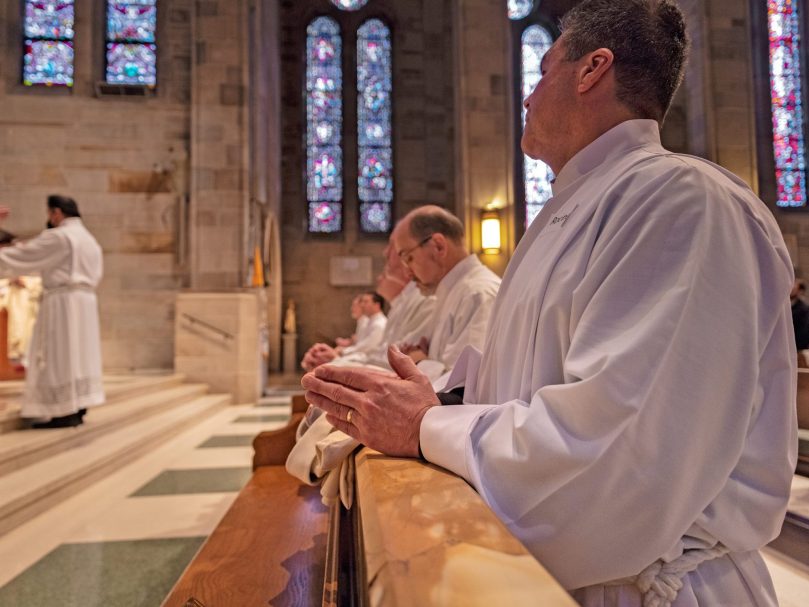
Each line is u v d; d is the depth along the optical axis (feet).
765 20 41.57
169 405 21.22
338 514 4.85
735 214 2.41
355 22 44.16
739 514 2.51
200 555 4.94
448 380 4.04
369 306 22.81
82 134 29.84
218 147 29.14
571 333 2.61
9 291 20.12
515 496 2.30
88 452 12.89
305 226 43.06
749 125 34.76
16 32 30.25
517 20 44.50
